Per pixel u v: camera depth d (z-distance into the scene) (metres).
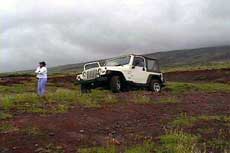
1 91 29.81
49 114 15.06
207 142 11.80
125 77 24.69
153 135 12.58
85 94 21.05
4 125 12.95
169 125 13.97
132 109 16.89
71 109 16.31
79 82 25.31
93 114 15.41
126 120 14.79
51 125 13.23
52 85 36.84
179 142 11.39
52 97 19.06
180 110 17.12
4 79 46.69
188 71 66.19
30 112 15.34
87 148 10.98
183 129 13.38
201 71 62.97
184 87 30.48
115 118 15.02
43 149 10.90
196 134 12.69
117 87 24.06
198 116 15.58
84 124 13.74
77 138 12.01
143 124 14.18
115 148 11.03
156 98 20.44
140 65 25.83
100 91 24.19
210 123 14.35
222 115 15.94
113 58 25.98
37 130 12.52
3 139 11.62
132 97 20.45
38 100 18.17
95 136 12.32
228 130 13.32
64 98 18.95
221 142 11.75
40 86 21.39
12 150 10.80
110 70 24.20
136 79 25.42
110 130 13.18
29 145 11.20
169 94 23.12
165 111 16.83
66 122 13.73
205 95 22.91
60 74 81.62
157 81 26.86
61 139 11.83
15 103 17.30
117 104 18.08
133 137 12.31
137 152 10.54
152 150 10.81
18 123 13.31
